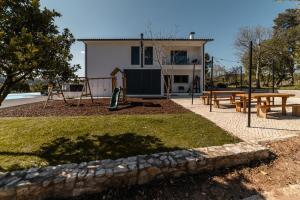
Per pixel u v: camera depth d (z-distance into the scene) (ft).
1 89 12.87
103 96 72.95
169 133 18.11
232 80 114.52
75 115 28.35
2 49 10.81
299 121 24.45
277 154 14.32
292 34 108.58
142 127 19.56
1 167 12.05
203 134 18.03
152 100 53.42
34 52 10.75
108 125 19.98
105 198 9.98
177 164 11.48
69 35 14.23
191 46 79.92
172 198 10.02
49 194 9.55
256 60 114.52
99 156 13.56
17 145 15.39
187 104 43.47
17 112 32.99
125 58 75.46
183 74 81.41
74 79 15.24
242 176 11.84
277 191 10.48
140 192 10.41
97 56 75.05
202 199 9.92
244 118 26.50
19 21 12.10
